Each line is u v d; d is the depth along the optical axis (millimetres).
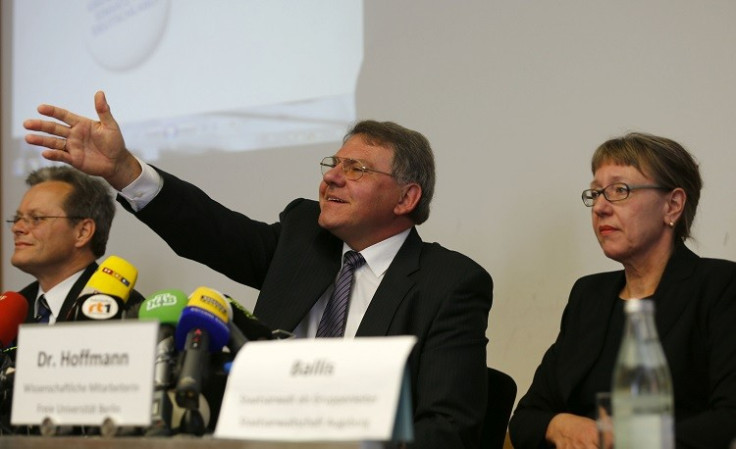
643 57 3158
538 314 3289
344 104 3752
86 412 1764
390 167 2900
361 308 2830
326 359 1570
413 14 3631
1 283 4637
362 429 1499
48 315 3660
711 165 3027
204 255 3012
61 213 3689
